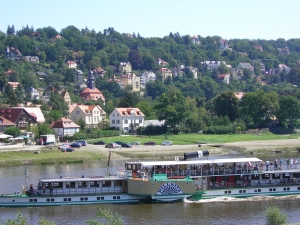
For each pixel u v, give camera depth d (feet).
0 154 538.47
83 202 330.13
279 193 353.92
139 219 295.69
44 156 542.57
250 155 611.47
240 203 332.80
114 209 318.04
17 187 380.17
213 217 299.58
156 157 589.32
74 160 541.34
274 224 276.00
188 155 377.71
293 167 413.80
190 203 332.60
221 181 350.43
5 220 290.76
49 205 326.44
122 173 352.49
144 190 330.34
